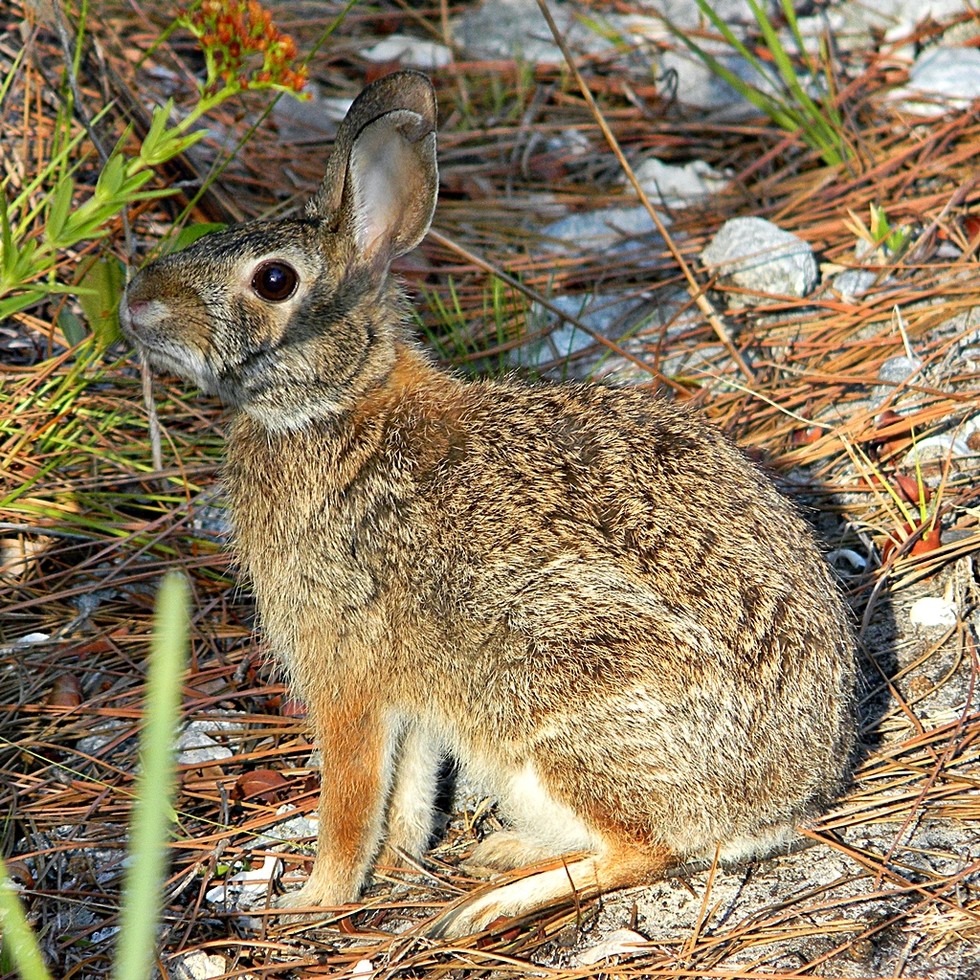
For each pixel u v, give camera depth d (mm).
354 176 7656
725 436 7996
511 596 7301
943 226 11992
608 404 7902
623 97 14883
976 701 8203
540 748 7309
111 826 7836
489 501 7504
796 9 15570
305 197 12664
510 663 7316
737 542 7219
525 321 11633
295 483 7918
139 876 3545
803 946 6609
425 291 11984
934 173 12766
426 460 7719
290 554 7938
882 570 9086
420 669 7648
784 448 10305
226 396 7859
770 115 13867
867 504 9773
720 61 14938
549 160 14008
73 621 9242
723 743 7008
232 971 6871
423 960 6914
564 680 7168
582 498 7383
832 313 11578
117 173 6262
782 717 7074
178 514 9969
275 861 7797
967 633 8703
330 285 7742
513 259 12570
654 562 7145
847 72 14742
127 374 10750
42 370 10422
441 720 7734
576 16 15531
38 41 12625
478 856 7773
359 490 7766
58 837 7781
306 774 8273
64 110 10781
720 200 13250
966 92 13844
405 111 7555
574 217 13141
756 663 7035
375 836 7734
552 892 7215
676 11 15844
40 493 9781
